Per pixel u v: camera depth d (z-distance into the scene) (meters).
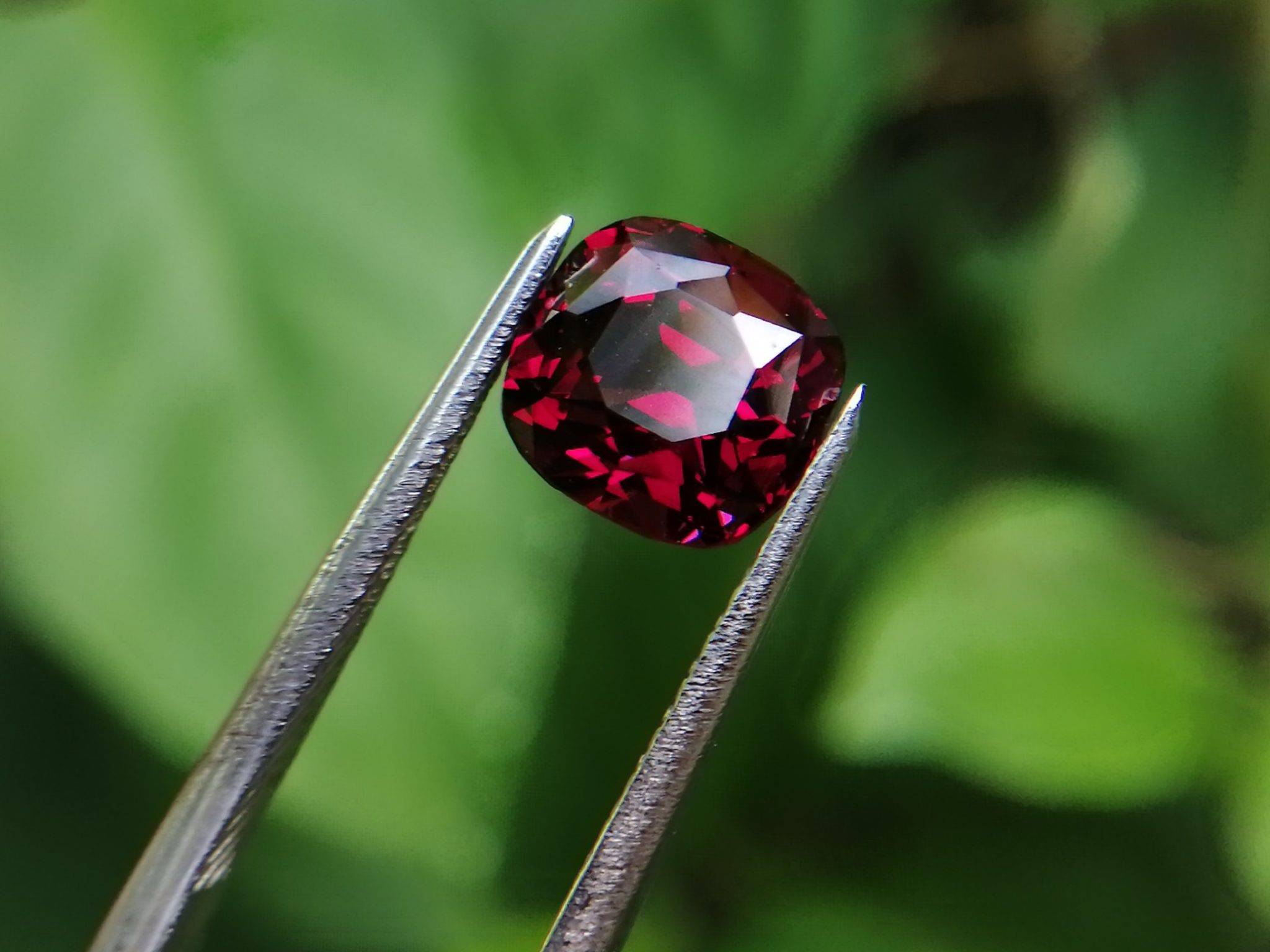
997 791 0.09
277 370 0.08
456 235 0.08
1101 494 0.09
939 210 0.11
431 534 0.08
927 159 0.12
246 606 0.08
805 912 0.09
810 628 0.10
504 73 0.08
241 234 0.08
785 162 0.09
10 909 0.09
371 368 0.08
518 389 0.07
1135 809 0.09
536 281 0.07
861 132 0.11
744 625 0.07
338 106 0.08
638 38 0.09
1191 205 0.11
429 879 0.09
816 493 0.07
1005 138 0.11
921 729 0.09
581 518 0.08
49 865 0.09
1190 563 0.09
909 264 0.11
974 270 0.11
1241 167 0.11
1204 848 0.09
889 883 0.09
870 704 0.09
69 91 0.08
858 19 0.09
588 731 0.08
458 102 0.08
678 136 0.09
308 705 0.07
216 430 0.08
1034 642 0.09
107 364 0.08
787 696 0.09
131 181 0.08
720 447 0.07
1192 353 0.10
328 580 0.07
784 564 0.07
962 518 0.09
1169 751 0.09
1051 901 0.09
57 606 0.08
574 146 0.08
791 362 0.07
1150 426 0.10
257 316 0.08
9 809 0.09
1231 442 0.10
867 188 0.11
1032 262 0.11
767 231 0.11
